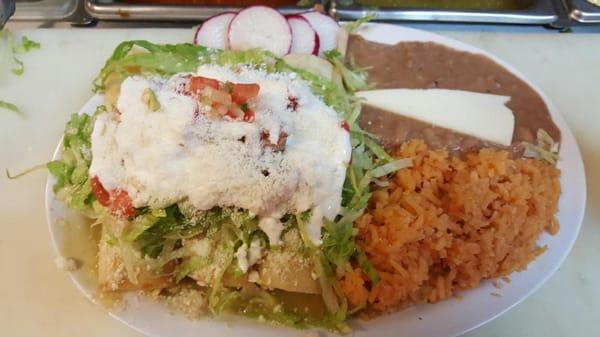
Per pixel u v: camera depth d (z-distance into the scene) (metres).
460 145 0.24
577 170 0.24
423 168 0.23
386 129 0.25
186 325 0.21
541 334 0.22
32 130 0.27
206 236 0.22
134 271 0.22
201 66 0.24
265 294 0.22
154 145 0.20
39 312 0.22
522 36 0.31
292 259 0.22
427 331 0.21
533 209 0.23
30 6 0.32
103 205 0.21
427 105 0.25
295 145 0.21
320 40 0.29
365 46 0.28
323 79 0.25
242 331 0.21
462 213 0.22
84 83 0.29
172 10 0.31
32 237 0.24
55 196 0.24
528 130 0.25
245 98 0.21
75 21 0.31
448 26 0.32
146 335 0.21
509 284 0.22
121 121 0.21
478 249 0.22
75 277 0.22
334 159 0.22
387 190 0.23
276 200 0.21
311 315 0.22
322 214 0.21
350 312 0.21
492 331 0.22
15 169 0.26
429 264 0.22
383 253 0.22
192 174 0.20
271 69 0.24
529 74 0.29
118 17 0.31
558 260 0.22
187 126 0.20
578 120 0.28
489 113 0.25
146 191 0.20
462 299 0.22
